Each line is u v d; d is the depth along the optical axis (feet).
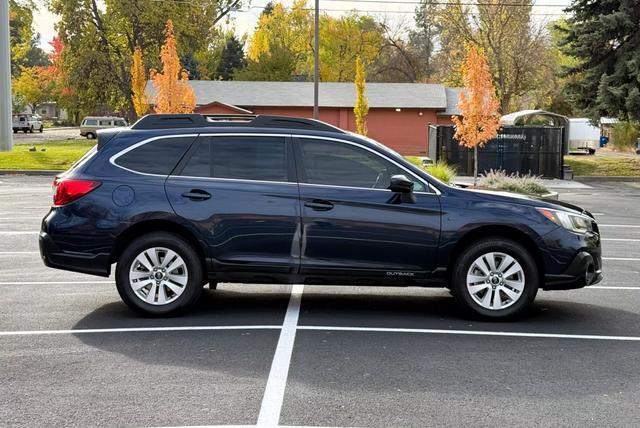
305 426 14.75
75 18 194.08
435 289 30.04
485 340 21.70
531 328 23.30
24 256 36.60
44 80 320.29
